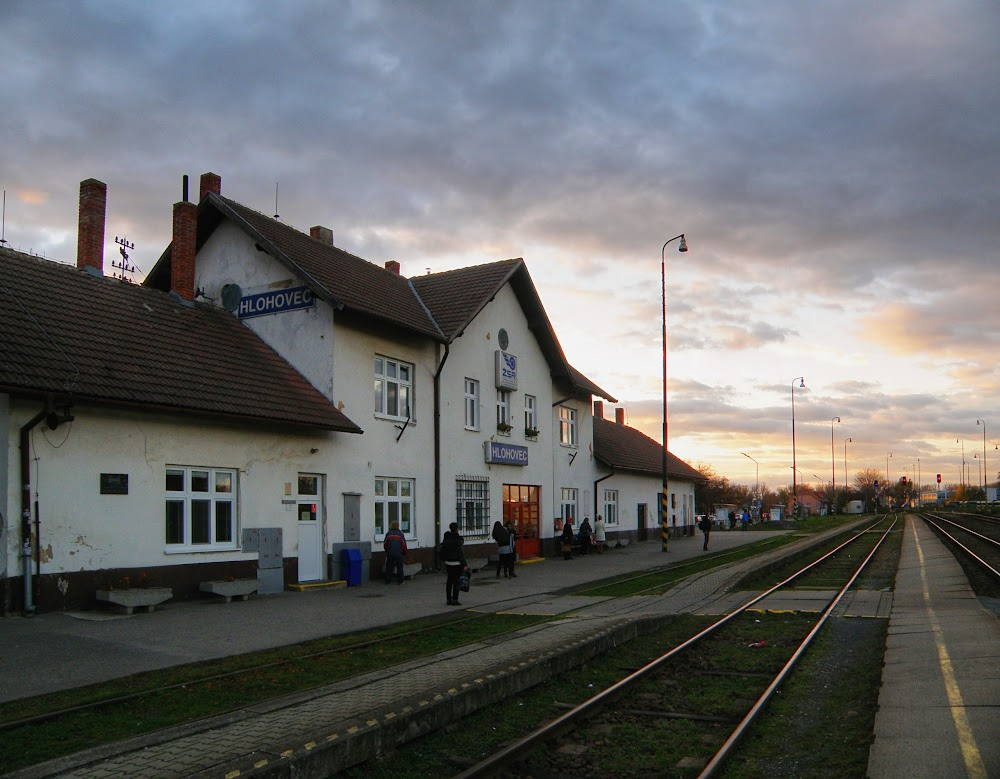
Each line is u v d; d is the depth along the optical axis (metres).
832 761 7.16
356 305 21.44
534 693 9.59
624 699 9.52
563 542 31.06
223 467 17.73
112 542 15.27
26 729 7.79
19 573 13.80
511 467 29.83
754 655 11.95
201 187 23.95
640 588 21.03
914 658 10.60
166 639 12.48
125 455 15.62
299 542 19.83
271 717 7.62
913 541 39.84
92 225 19.45
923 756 6.67
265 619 14.73
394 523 21.73
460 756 7.43
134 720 8.18
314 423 19.48
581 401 37.28
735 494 112.31
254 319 22.67
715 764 6.95
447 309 26.91
